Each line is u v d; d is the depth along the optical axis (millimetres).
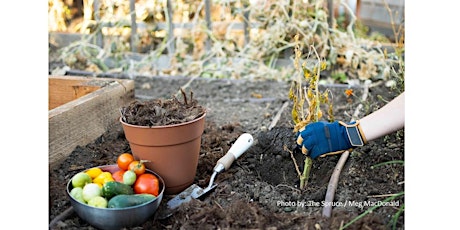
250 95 2627
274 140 1874
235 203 1532
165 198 1626
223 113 2377
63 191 1644
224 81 2832
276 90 2684
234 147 1747
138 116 1601
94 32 3029
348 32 2877
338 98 2473
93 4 3070
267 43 2900
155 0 3039
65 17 3307
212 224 1478
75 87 2186
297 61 1677
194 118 1601
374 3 3289
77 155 1841
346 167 1740
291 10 2904
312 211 1539
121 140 1989
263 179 1790
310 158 1669
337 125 1633
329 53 2828
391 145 1854
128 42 3104
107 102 2059
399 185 1633
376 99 2391
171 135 1562
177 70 2996
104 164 1802
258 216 1477
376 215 1474
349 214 1492
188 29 3023
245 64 2961
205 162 1807
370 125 1604
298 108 1724
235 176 1720
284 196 1628
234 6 2941
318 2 2812
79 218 1527
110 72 2982
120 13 3051
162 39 3117
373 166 1659
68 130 1833
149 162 1596
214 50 2988
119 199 1439
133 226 1470
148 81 2836
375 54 2732
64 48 3045
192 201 1562
